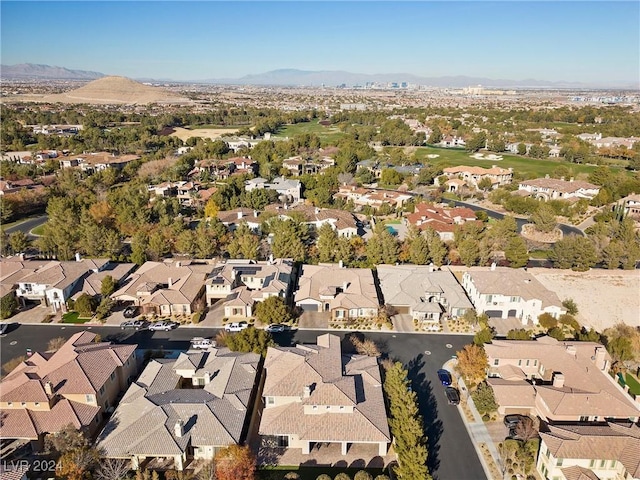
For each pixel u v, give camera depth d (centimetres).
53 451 4547
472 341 6812
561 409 4869
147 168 16575
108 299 7425
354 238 9875
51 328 7069
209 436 4509
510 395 5300
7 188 13462
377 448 4778
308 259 9188
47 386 4806
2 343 6644
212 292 7694
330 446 4806
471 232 10044
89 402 4956
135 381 5375
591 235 10225
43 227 11069
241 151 19850
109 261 8912
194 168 16950
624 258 9194
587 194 14088
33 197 12962
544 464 4422
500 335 6925
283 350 5741
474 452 4734
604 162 18162
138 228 10444
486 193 14950
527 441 4762
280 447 4772
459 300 7462
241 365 5556
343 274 8106
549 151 19875
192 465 4491
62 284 7569
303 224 10269
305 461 4603
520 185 15125
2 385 4969
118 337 6838
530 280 7825
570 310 7519
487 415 5225
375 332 7025
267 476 4431
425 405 5419
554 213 12175
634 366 6312
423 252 8969
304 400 4788
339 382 5025
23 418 4719
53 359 5375
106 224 10688
